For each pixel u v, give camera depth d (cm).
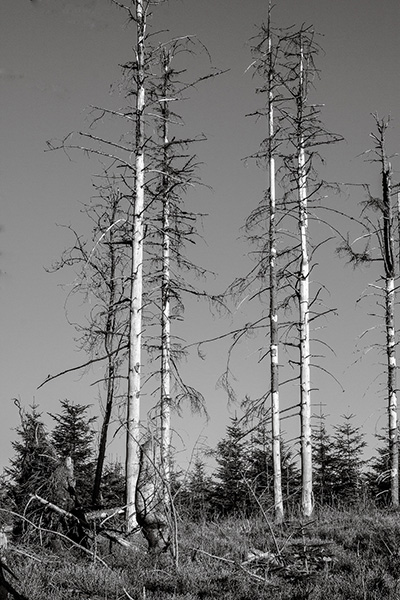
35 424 1728
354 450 3759
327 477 3672
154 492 1420
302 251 2600
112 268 2480
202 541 1493
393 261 2773
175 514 1330
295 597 1086
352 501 2784
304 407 2480
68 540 1519
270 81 2762
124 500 1989
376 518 1886
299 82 2736
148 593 1123
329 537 1625
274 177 2698
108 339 2327
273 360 2544
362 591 1098
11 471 1720
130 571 1280
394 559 1289
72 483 1620
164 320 2570
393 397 2708
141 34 2253
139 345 2116
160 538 1444
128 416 2036
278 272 2583
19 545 1409
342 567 1299
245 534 1700
